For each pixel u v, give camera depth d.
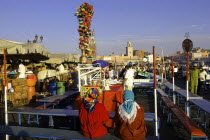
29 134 4.69
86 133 4.43
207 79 17.19
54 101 7.57
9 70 14.07
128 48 91.75
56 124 7.27
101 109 4.48
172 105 7.46
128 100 4.32
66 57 22.41
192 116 8.41
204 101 6.95
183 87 17.78
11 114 8.83
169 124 7.08
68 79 17.81
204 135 4.39
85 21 9.06
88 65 8.77
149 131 6.56
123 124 4.21
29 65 17.70
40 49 14.08
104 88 7.59
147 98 12.68
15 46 10.93
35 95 11.53
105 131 4.52
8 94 10.32
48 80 14.47
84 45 9.02
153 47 4.61
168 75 27.80
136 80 16.08
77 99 7.20
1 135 6.12
